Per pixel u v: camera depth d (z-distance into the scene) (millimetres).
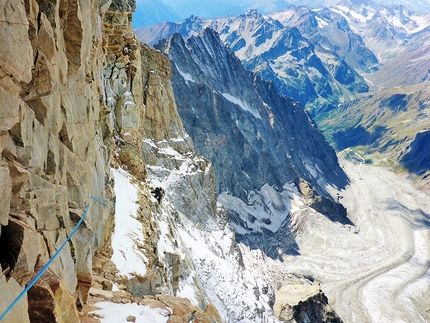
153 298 17516
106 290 16781
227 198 151250
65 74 13188
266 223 154625
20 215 9562
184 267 39688
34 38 10562
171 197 73375
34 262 9516
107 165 25453
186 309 17359
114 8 42375
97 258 19406
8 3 8844
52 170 11727
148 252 26438
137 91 49531
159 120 79250
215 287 57750
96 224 17297
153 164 75500
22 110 9844
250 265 115562
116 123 46188
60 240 11883
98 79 24781
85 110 15758
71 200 13789
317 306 86000
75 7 13367
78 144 14852
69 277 12266
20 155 9938
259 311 64062
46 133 11422
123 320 13805
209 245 72250
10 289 8336
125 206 31766
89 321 12609
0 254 8805
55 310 9656
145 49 77875
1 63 8766
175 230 47125
